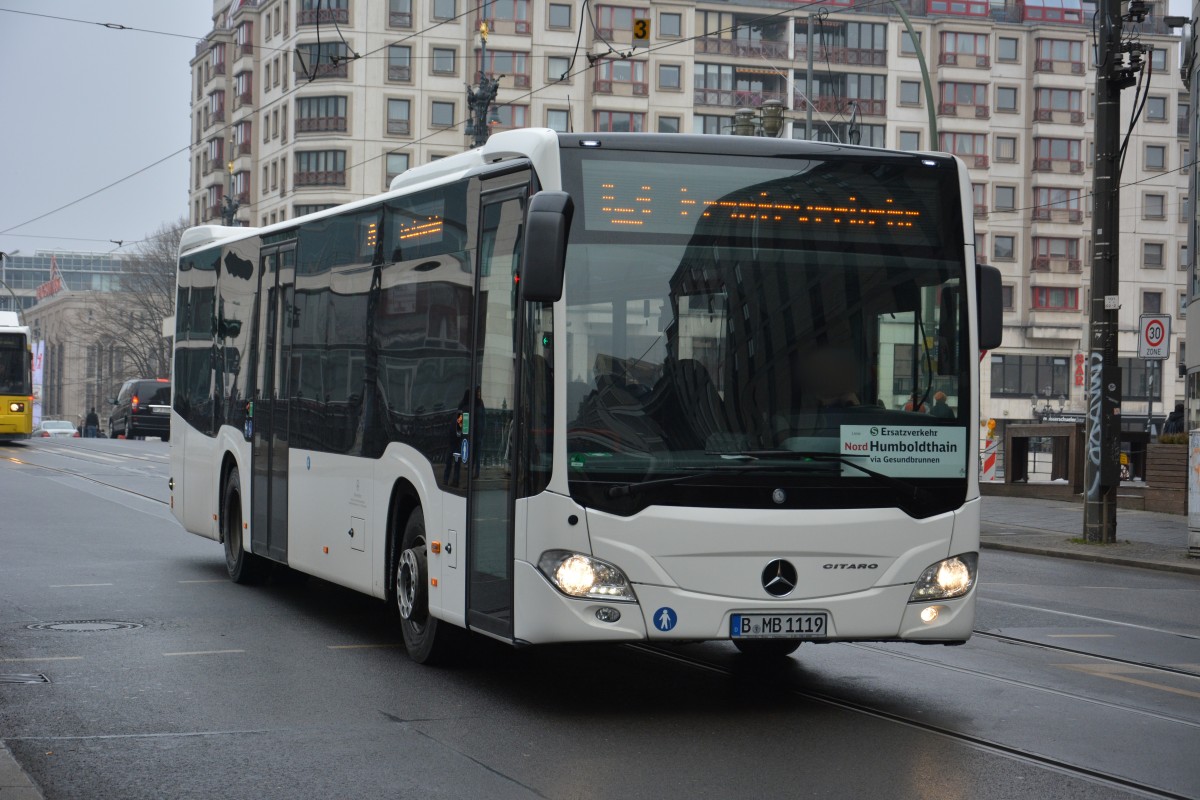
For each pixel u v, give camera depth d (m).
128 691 8.90
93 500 25.28
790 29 87.25
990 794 6.55
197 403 15.78
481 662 10.08
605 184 8.26
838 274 8.48
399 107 85.06
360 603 13.20
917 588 8.41
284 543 12.70
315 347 12.07
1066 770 7.04
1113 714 8.48
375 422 10.64
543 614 8.02
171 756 7.22
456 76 85.06
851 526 8.27
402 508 10.36
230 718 8.14
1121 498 27.70
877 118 87.69
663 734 7.80
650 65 85.06
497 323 8.70
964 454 8.58
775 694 9.00
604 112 84.62
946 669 9.99
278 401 12.98
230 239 14.84
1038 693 9.13
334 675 9.52
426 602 9.84
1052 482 31.14
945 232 8.73
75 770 6.92
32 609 12.43
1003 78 88.81
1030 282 88.50
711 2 86.06
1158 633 12.23
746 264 8.36
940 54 87.94
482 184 9.07
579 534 7.98
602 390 8.08
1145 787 6.71
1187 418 30.39
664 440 8.09
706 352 8.23
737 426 8.18
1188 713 8.55
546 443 8.05
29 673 9.48
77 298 159.38
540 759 7.20
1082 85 88.88
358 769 6.96
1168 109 90.56
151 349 97.00
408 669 9.78
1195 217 29.53
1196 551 19.06
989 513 27.03
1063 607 14.05
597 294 8.14
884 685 9.34
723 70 86.69
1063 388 89.12
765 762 7.15
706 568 8.07
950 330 8.65
